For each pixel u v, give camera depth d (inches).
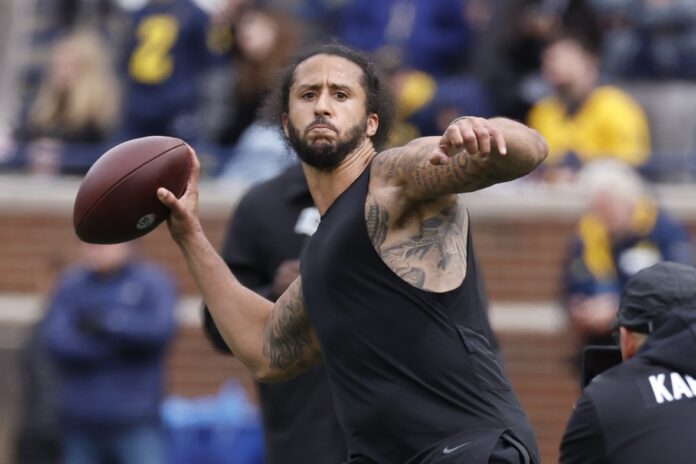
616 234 1343.5
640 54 1624.0
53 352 1317.7
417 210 650.8
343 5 1686.8
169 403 1496.1
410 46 1605.6
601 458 670.5
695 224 1529.3
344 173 667.4
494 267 1551.4
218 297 718.5
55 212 1590.8
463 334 642.8
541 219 1549.0
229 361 1551.4
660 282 690.8
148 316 1323.8
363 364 647.1
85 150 1624.0
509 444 631.2
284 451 874.8
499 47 1652.3
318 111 662.5
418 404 637.3
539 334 1537.9
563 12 1656.0
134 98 1610.5
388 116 689.0
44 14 1795.0
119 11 1745.8
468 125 595.5
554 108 1574.8
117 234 702.5
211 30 1611.7
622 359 714.8
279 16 1601.9
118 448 1320.1
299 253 895.7
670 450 658.2
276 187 909.2
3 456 1555.1
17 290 1585.9
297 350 707.4
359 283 645.3
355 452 658.8
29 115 1669.5
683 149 1608.0
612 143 1549.0
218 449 1432.1
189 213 713.6
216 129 1616.6
